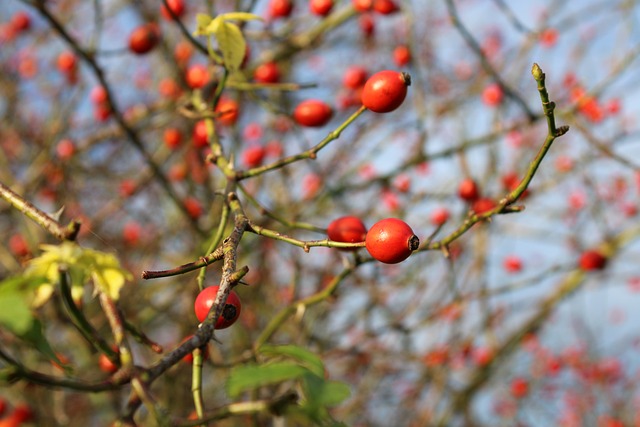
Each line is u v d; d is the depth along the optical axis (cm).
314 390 115
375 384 626
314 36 486
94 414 614
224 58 261
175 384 448
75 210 546
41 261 143
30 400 493
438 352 579
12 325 106
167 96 542
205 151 461
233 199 197
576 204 652
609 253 572
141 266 527
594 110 541
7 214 493
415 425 605
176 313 515
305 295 548
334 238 240
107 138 505
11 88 641
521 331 623
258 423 330
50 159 507
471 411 646
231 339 529
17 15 619
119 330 155
